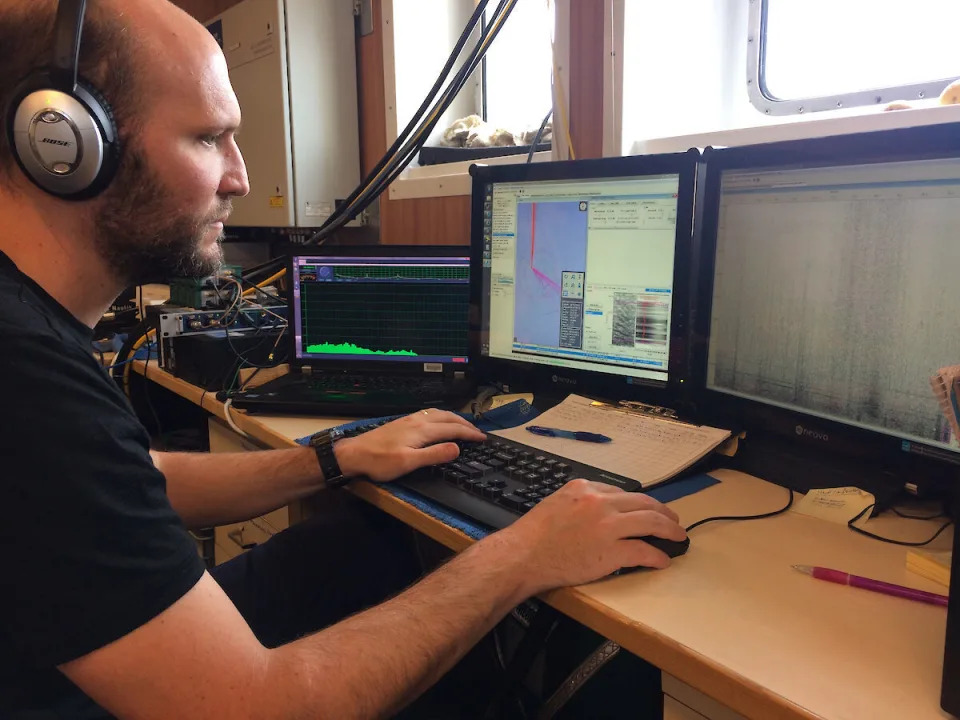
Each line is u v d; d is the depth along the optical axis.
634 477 0.85
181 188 0.64
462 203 1.69
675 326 1.01
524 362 1.22
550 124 1.66
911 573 0.66
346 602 1.03
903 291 0.74
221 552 1.60
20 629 0.51
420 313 1.33
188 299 1.64
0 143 0.58
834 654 0.53
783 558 0.69
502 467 0.88
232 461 0.99
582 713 1.05
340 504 1.17
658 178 1.01
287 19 1.97
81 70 0.57
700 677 0.52
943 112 1.02
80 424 0.54
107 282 0.67
